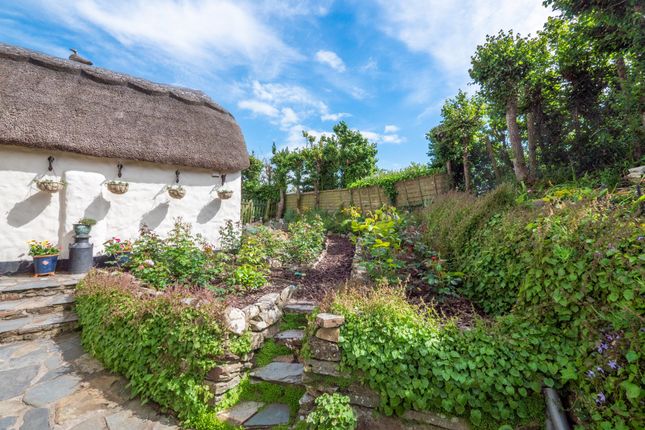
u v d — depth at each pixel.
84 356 3.22
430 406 1.97
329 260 6.11
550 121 6.93
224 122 7.44
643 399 1.46
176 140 6.35
